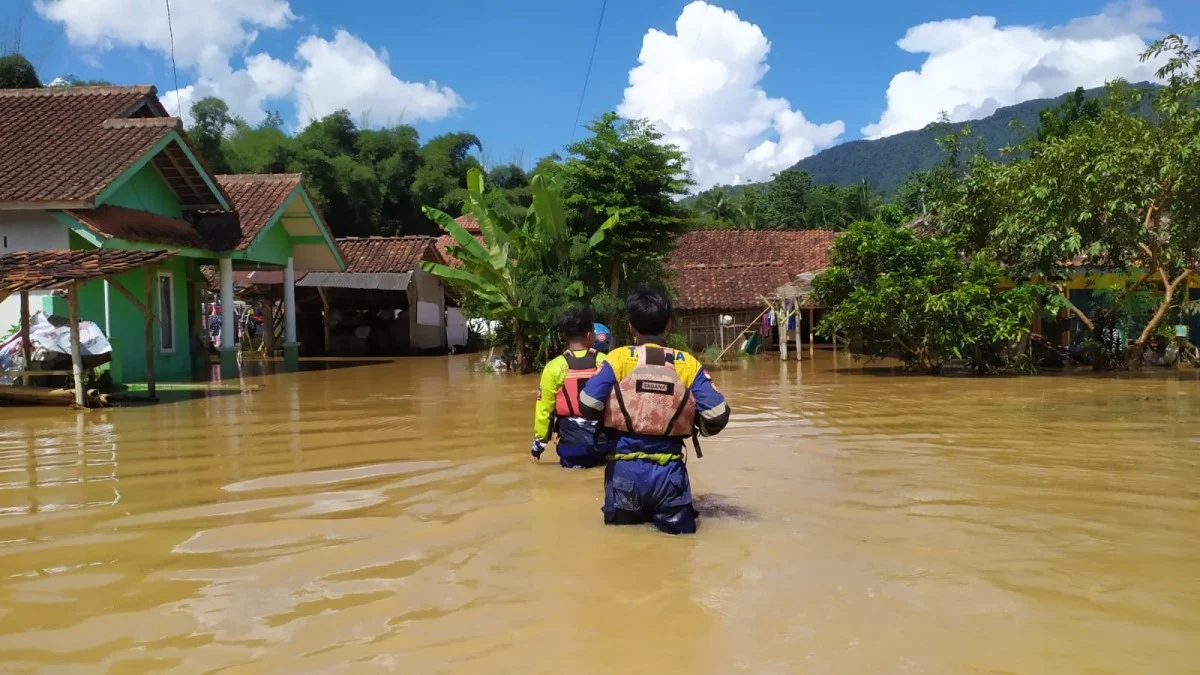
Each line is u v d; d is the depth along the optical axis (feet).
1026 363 52.26
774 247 101.91
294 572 12.51
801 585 11.81
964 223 59.57
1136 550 13.46
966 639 9.92
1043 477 19.34
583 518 15.62
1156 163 48.91
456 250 57.98
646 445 14.83
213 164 113.09
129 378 49.32
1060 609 10.87
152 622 10.59
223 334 55.77
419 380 50.93
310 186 119.34
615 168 58.80
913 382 46.93
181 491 18.28
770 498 17.25
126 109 51.13
